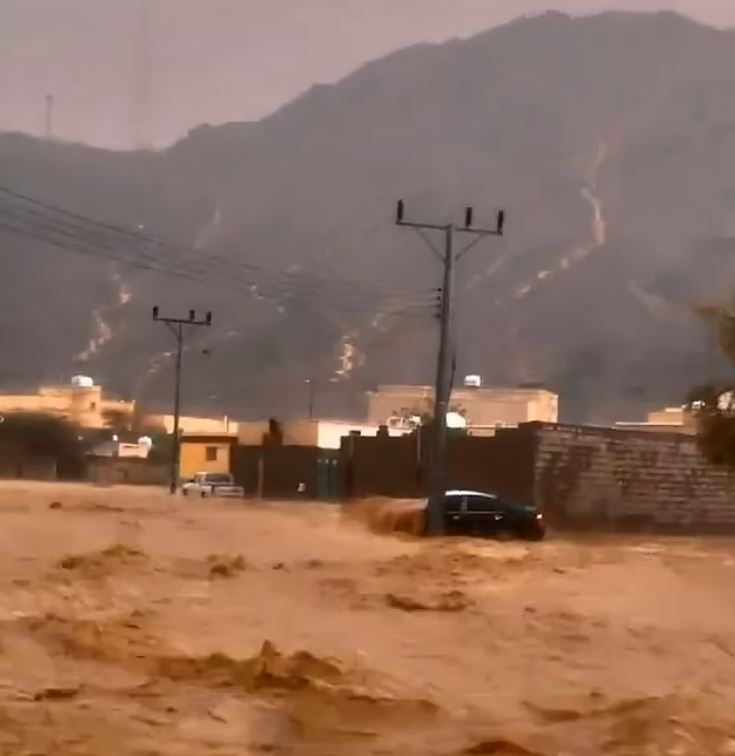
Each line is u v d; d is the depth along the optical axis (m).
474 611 40.81
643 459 119.00
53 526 75.81
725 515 123.69
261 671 26.23
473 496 90.69
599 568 59.25
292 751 19.56
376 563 57.94
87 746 19.27
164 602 40.16
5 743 19.20
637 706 24.03
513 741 20.34
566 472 114.88
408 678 27.09
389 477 139.50
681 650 33.53
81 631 31.81
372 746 20.06
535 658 31.25
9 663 27.19
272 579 49.00
